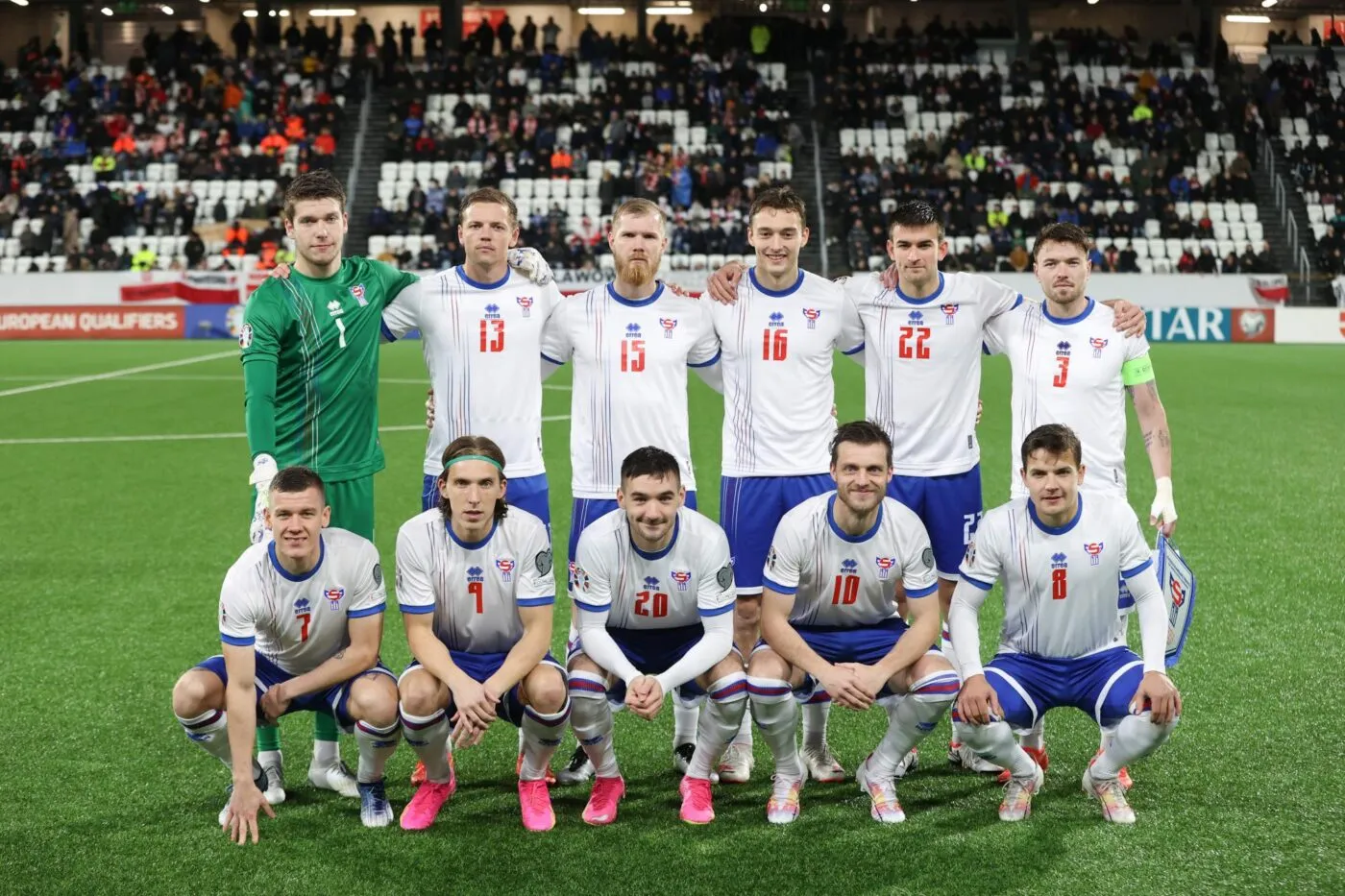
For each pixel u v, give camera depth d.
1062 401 4.30
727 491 4.54
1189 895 3.17
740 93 26.16
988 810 3.77
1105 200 23.70
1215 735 4.28
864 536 3.82
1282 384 15.02
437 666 3.63
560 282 21.56
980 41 28.84
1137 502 8.13
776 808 3.70
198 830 3.61
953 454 4.51
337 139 25.28
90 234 22.62
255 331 3.98
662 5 30.48
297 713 4.69
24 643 5.32
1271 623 5.52
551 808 3.79
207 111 25.50
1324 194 24.47
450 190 23.56
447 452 3.66
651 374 4.32
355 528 4.21
